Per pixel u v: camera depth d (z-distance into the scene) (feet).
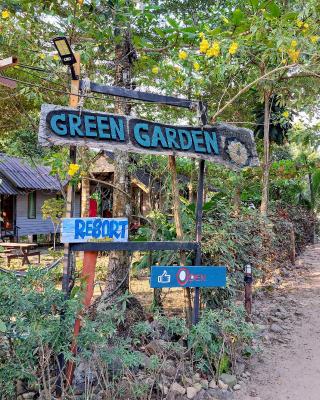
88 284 12.09
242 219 19.52
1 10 15.08
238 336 13.75
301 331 18.99
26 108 23.16
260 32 16.08
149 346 13.11
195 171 27.76
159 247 13.39
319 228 62.95
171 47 18.10
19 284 10.73
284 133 33.71
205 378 13.34
